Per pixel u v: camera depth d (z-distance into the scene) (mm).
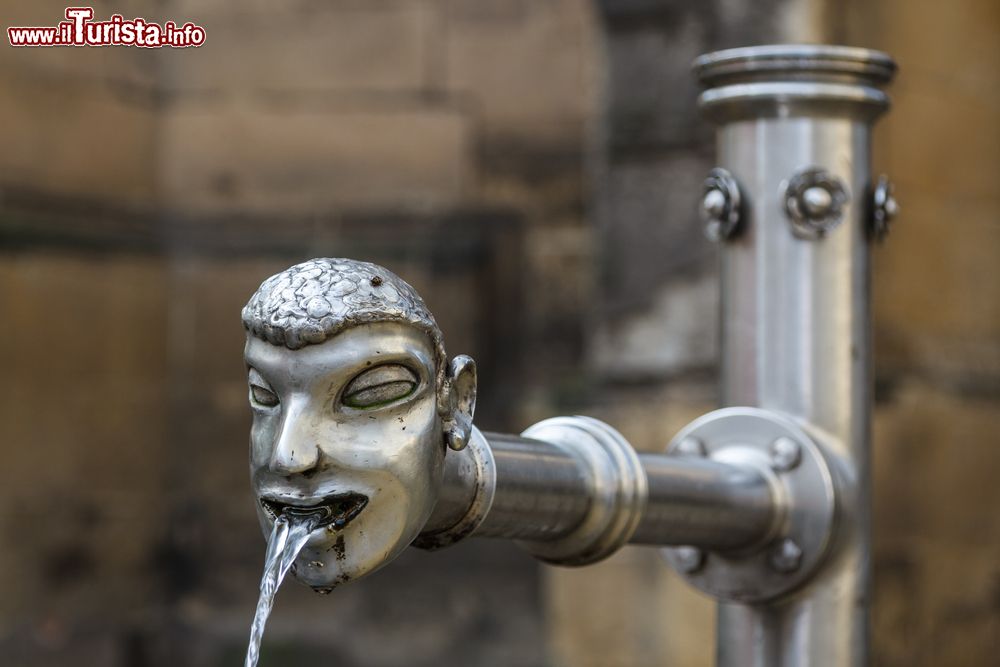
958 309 5051
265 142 6418
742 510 1728
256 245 6406
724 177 1898
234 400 6410
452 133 6375
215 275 6426
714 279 4613
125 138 6312
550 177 6332
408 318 1304
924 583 4777
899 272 4812
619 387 4738
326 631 6297
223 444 6414
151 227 6375
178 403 6430
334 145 6391
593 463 1568
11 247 5953
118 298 6262
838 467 1811
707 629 4527
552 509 1528
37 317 6023
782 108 1859
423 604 6254
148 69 6391
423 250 6320
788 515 1775
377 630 6281
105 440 6223
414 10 6391
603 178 4766
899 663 4684
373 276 1314
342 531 1298
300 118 6414
